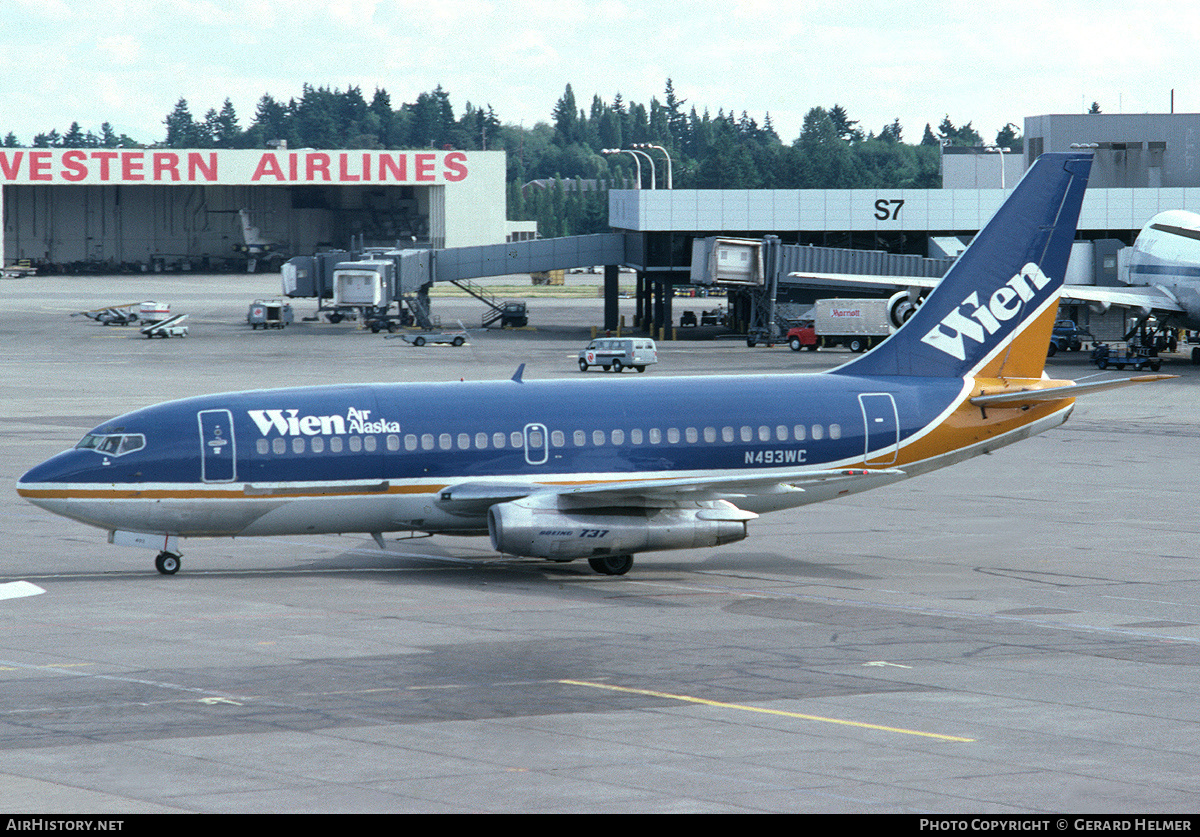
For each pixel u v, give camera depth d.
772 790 57.00
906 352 121.62
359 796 55.72
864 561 117.88
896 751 62.84
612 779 58.28
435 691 72.94
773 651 83.50
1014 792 57.03
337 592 102.00
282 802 54.88
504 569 113.81
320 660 79.81
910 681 76.31
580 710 69.44
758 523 138.50
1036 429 122.50
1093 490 158.50
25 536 126.69
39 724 66.06
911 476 120.00
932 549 123.75
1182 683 76.50
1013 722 68.00
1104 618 94.75
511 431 111.69
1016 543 126.69
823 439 116.75
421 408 111.31
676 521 108.56
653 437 113.88
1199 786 58.09
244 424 107.44
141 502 105.31
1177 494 155.38
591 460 112.56
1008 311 121.81
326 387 113.12
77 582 105.19
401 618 92.25
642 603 98.94
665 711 69.44
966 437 120.44
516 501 106.44
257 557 118.31
